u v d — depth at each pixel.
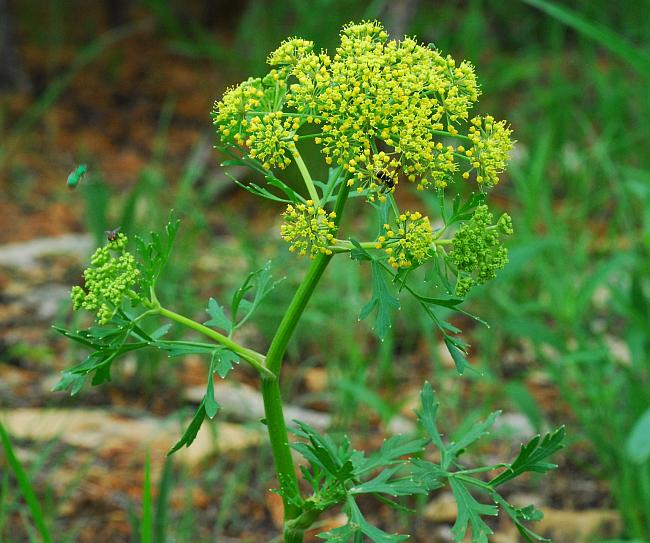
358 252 2.15
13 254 7.28
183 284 6.21
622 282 6.04
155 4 10.85
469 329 6.20
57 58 12.02
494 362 5.69
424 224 2.12
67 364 5.60
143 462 4.67
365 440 4.92
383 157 2.05
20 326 6.06
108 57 12.24
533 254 4.86
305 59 2.11
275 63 2.18
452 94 2.09
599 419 4.80
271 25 9.82
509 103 10.38
